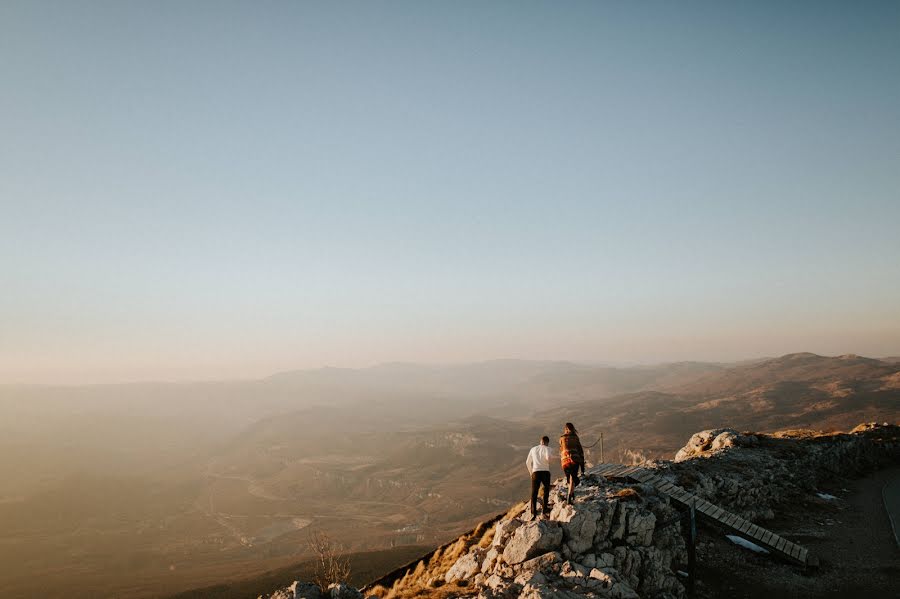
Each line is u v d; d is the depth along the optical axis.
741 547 23.69
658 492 21.89
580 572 16.00
